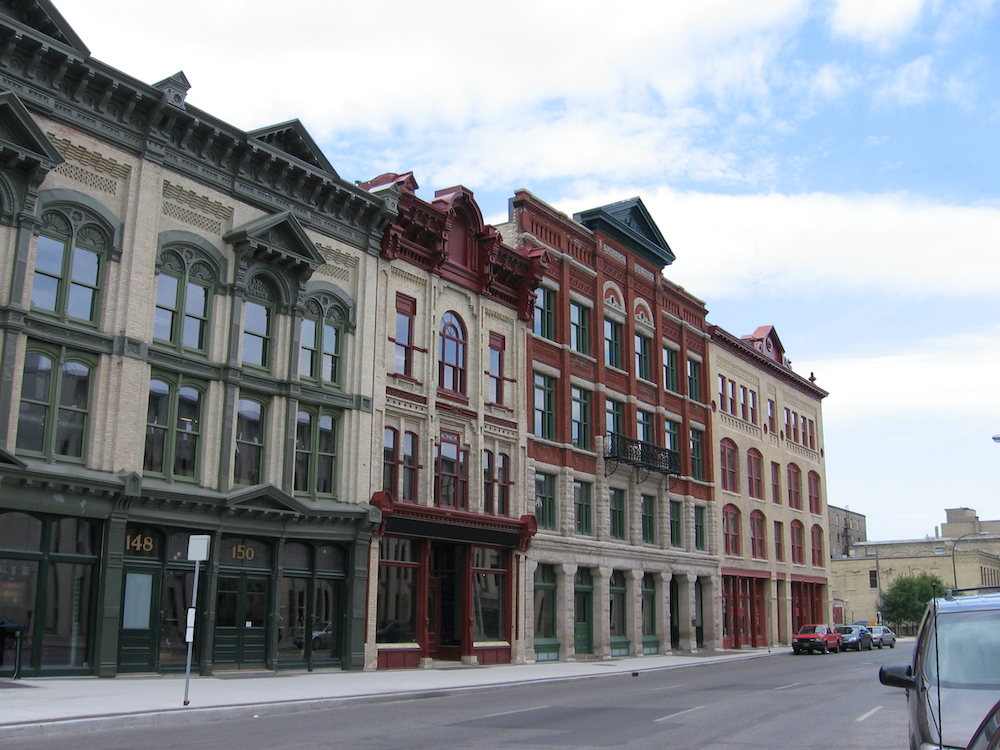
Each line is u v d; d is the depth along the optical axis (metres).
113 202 23.09
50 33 22.02
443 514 30.64
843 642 50.12
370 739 13.70
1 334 20.45
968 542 123.75
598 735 14.29
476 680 25.47
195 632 23.61
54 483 20.72
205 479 24.28
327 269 28.67
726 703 19.83
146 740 13.40
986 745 5.12
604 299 41.94
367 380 29.09
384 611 29.08
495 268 35.22
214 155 25.45
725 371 52.53
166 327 24.08
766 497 55.25
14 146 20.45
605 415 40.75
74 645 21.17
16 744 12.84
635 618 40.78
